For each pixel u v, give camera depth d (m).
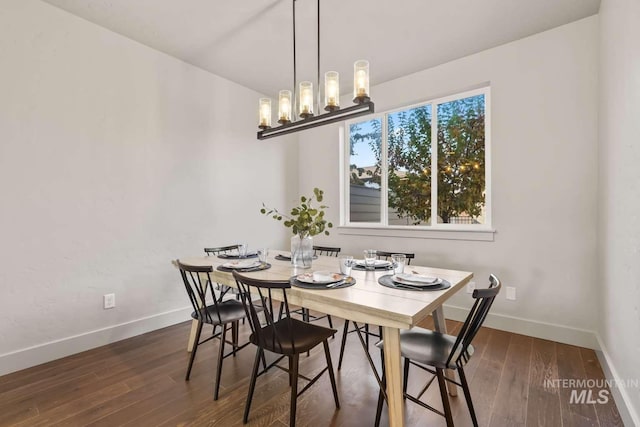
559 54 2.47
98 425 1.57
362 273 2.00
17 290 2.10
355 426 1.56
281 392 1.86
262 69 3.21
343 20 2.39
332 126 3.97
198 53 2.91
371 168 3.77
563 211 2.47
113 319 2.57
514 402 1.74
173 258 2.97
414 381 1.98
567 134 2.45
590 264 2.37
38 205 2.19
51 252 2.25
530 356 2.26
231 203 3.49
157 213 2.86
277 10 2.30
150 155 2.81
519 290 2.67
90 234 2.44
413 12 2.30
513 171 2.68
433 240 3.13
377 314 1.32
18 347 2.10
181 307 3.03
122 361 2.23
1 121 2.03
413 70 3.19
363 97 1.88
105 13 2.34
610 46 1.90
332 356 2.32
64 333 2.30
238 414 1.66
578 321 2.42
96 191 2.47
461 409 1.69
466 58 2.92
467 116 3.08
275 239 4.00
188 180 3.10
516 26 2.47
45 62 2.21
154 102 2.83
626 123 1.57
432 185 3.27
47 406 1.72
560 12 2.30
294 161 4.28
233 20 2.42
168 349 2.43
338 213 3.91
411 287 1.63
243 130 3.62
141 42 2.73
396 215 3.57
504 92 2.72
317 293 1.54
